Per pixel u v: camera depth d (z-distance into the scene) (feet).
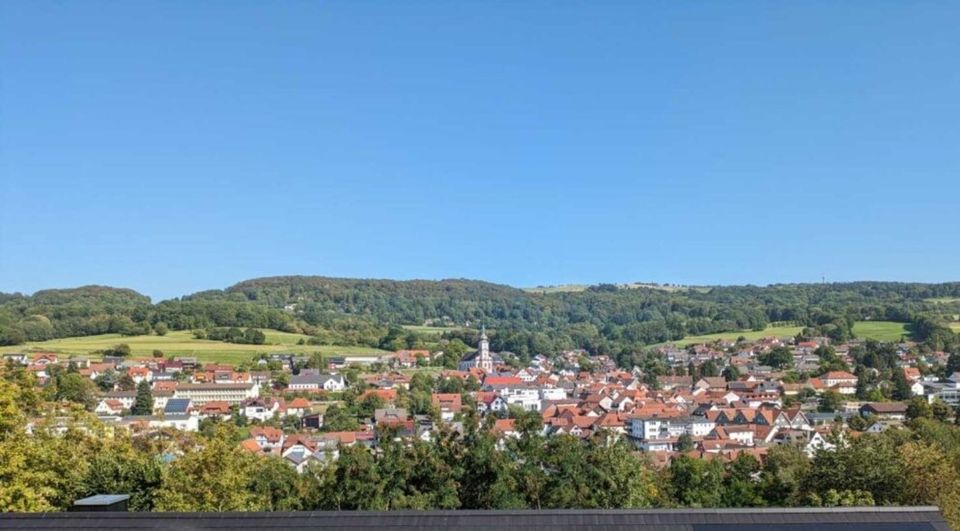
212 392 557.74
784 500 177.47
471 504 130.21
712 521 69.72
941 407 452.76
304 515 70.33
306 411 514.68
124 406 502.38
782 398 547.49
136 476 126.41
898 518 70.54
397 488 129.39
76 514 70.59
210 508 124.06
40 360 572.10
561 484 131.13
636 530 68.33
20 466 108.88
